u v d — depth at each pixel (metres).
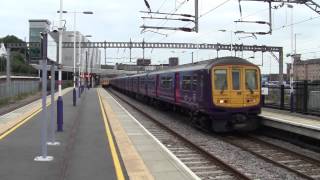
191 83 25.59
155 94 39.00
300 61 93.81
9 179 10.45
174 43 71.12
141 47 73.00
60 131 19.95
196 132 23.70
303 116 23.95
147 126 25.78
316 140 19.16
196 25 31.08
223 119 22.70
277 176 13.08
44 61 12.67
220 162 14.55
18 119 25.59
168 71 33.28
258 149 18.42
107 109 35.59
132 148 15.86
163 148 16.67
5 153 14.04
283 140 21.09
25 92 57.38
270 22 35.97
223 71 22.62
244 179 12.36
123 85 73.12
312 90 26.14
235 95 22.64
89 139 17.66
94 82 130.88
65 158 13.30
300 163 15.44
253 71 22.97
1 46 103.38
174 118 31.25
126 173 11.41
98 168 11.96
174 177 11.48
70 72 109.19
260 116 23.20
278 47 73.12
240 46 64.56
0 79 69.69
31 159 13.02
